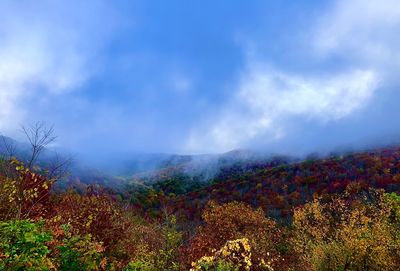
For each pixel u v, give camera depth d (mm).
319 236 37312
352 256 32312
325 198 99312
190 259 24172
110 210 21891
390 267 29859
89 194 23094
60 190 21891
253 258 13219
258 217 39969
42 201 17047
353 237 32406
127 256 21359
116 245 21172
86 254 11609
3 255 8352
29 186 13953
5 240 8664
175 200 129375
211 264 10945
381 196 33375
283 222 59375
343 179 129125
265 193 135625
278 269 25594
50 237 9383
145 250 22406
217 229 35906
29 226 9047
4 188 12547
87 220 19156
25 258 8469
